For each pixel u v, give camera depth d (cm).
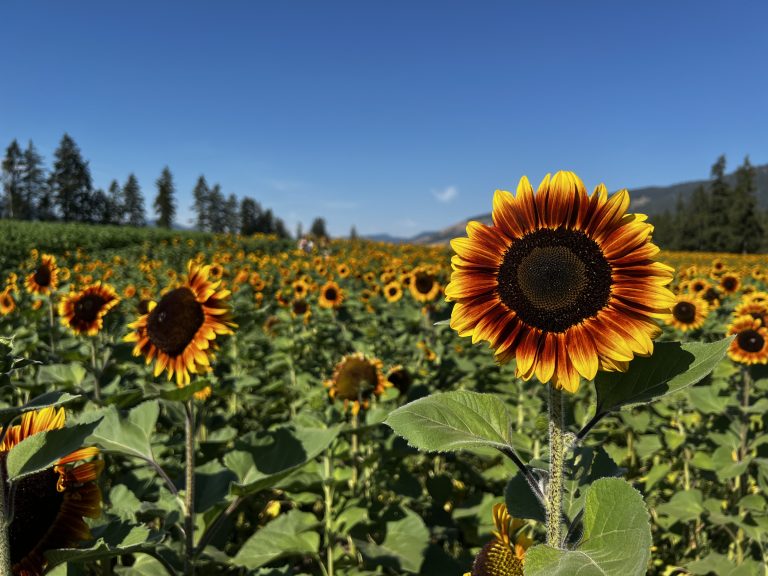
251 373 795
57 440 179
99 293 524
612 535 127
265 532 352
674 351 159
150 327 328
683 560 441
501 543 209
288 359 761
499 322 166
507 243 170
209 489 333
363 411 470
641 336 150
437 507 453
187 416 306
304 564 419
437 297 1032
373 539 367
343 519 353
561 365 156
